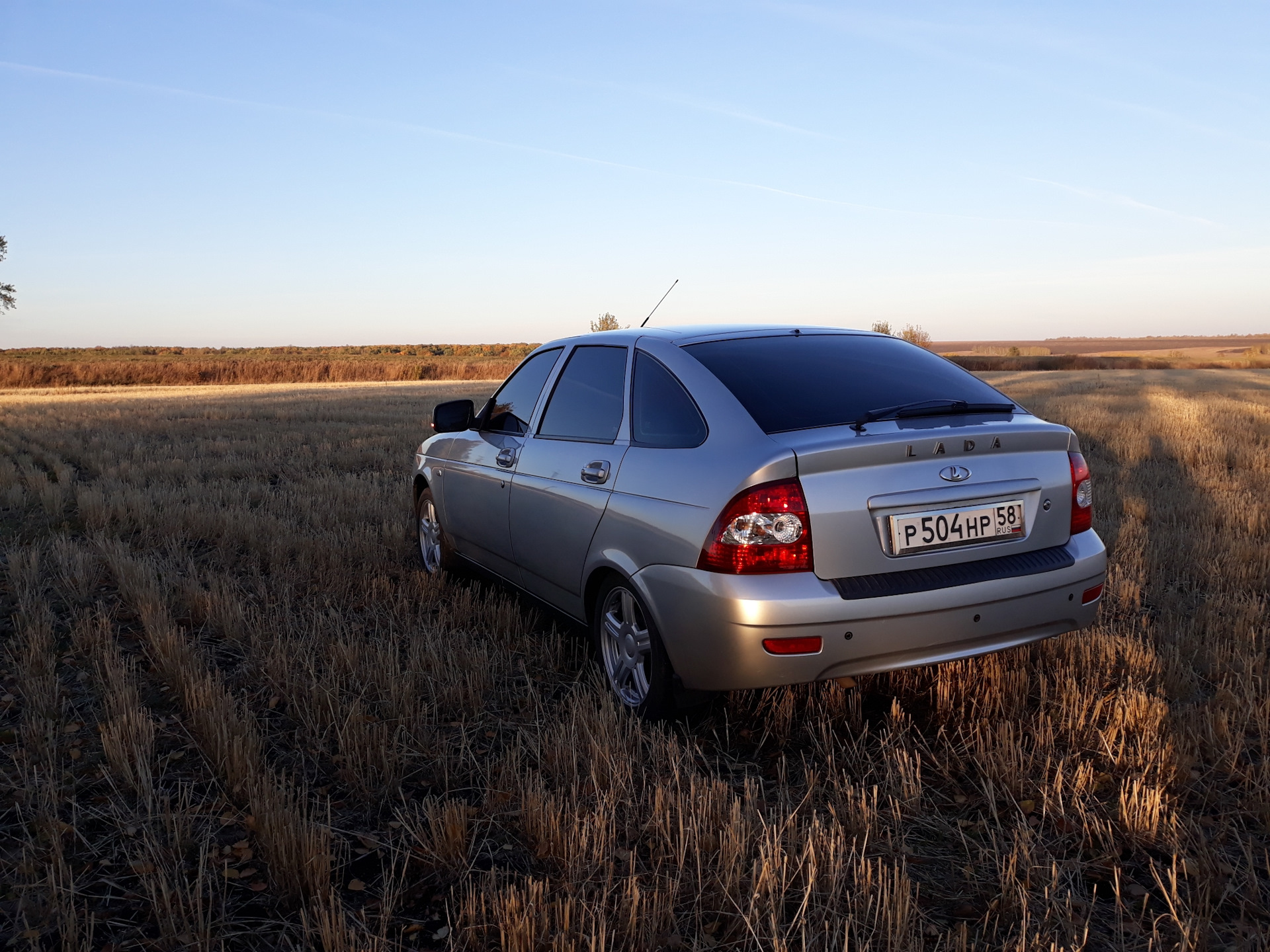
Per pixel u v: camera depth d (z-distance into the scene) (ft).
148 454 40.22
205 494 28.27
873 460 9.76
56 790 9.73
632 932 7.18
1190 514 23.57
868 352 12.75
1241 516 22.79
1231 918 7.59
